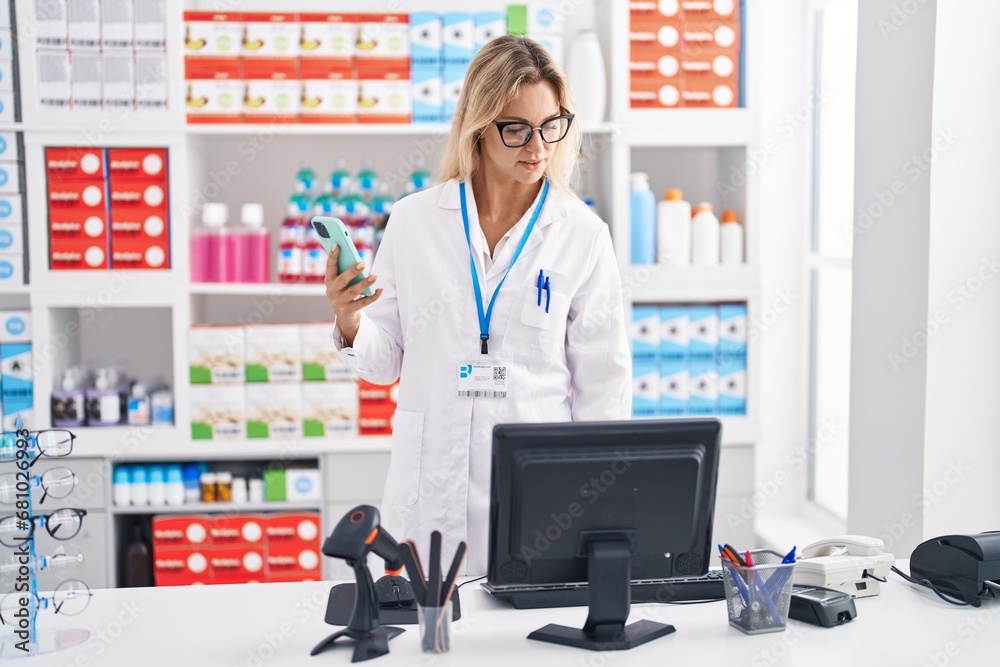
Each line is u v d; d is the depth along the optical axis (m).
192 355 2.88
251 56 2.85
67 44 2.79
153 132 2.82
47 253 2.85
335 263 1.59
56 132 2.80
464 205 1.89
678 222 2.93
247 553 2.91
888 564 1.55
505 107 1.72
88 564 2.88
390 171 3.19
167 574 2.90
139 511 2.89
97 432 2.86
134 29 2.79
